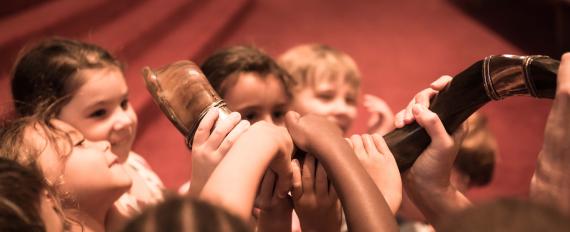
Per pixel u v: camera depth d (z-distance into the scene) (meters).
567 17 4.30
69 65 1.35
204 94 0.93
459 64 4.51
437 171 0.95
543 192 0.79
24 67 1.39
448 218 0.54
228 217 0.53
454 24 5.48
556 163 0.78
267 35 5.26
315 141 0.87
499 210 0.49
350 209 0.78
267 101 1.60
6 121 1.15
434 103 0.96
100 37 3.85
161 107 0.96
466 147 1.69
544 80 0.83
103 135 1.36
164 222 0.51
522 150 3.22
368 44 5.00
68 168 1.03
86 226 1.05
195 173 0.85
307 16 5.86
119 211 1.21
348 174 0.81
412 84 4.14
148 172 1.57
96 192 1.06
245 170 0.72
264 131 0.82
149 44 4.20
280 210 0.94
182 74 0.96
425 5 6.20
